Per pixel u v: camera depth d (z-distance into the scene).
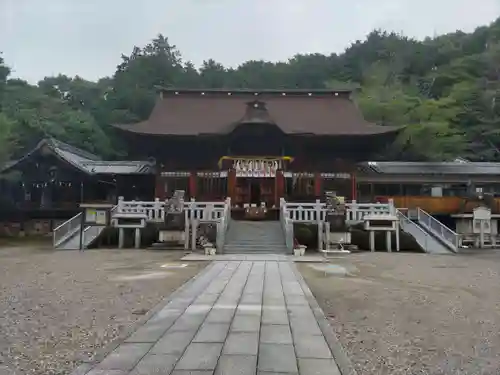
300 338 7.50
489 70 71.31
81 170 39.03
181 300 10.74
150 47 97.06
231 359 6.35
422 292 12.96
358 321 9.36
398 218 27.12
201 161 36.56
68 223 27.81
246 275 15.11
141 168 39.91
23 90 73.88
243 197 35.28
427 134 53.22
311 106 43.06
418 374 6.29
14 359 6.64
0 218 39.69
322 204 28.02
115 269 17.23
